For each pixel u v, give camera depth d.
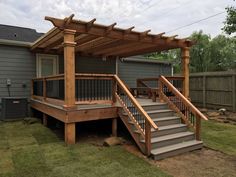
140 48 8.20
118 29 5.70
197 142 5.02
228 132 6.39
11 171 3.52
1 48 7.92
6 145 4.87
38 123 7.26
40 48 8.45
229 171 3.71
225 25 10.39
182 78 7.34
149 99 7.80
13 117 7.64
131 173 3.52
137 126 4.77
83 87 5.45
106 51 8.99
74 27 5.05
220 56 22.56
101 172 3.53
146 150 4.33
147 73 12.35
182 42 7.17
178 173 3.61
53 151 4.48
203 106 10.58
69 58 4.93
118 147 4.84
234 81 9.04
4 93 8.03
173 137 4.93
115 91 5.72
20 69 8.33
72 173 3.48
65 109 4.94
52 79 6.06
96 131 6.34
